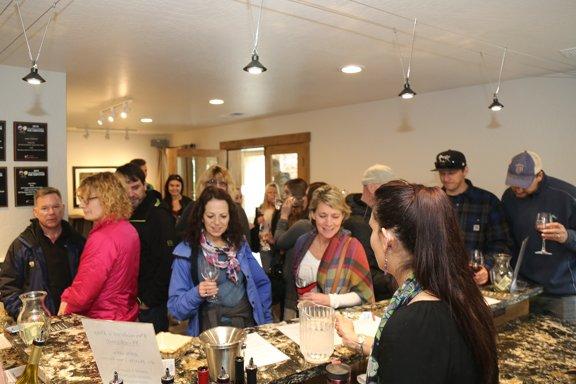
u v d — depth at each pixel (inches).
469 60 108.6
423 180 156.6
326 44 94.3
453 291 33.0
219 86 141.1
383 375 32.7
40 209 86.0
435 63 111.5
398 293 36.0
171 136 318.3
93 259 70.5
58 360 50.6
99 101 167.2
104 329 40.7
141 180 110.0
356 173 181.8
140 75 123.6
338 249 78.5
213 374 42.7
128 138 306.0
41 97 114.0
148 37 88.4
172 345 52.0
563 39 91.1
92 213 73.2
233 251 72.4
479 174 140.6
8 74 108.7
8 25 79.9
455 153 102.8
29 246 86.0
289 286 88.7
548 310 92.9
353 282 77.1
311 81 134.1
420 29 84.4
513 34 87.9
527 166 90.0
